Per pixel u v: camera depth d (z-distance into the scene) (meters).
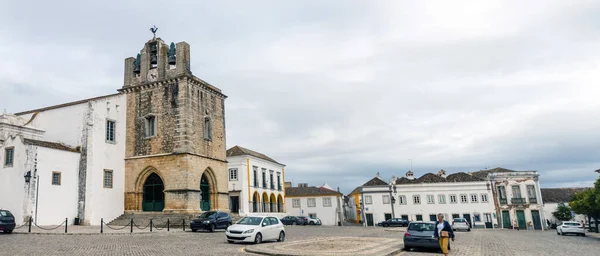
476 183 57.88
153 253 15.91
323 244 20.23
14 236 20.86
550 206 61.19
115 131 34.75
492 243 25.17
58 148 29.64
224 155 38.91
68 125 32.84
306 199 68.00
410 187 58.66
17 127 31.19
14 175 27.84
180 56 35.22
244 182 50.88
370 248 18.44
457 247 21.70
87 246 17.69
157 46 36.28
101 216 32.22
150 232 25.70
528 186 57.47
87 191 31.17
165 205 33.03
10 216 22.44
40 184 27.80
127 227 30.08
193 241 21.08
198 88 35.97
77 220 30.34
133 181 34.69
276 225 22.58
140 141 35.16
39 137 33.12
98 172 32.47
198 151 34.75
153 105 35.19
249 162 52.56
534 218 56.34
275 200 59.69
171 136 33.94
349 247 18.73
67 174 30.12
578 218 58.81
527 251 20.05
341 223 65.56
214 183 36.78
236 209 50.41
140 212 34.12
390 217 57.84
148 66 36.44
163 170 33.66
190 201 32.62
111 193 33.50
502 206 56.88
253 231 20.58
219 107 39.06
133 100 36.19
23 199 27.05
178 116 33.91
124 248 17.34
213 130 37.53
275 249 17.50
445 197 57.88
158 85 35.28
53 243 18.41
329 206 66.88
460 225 45.78
